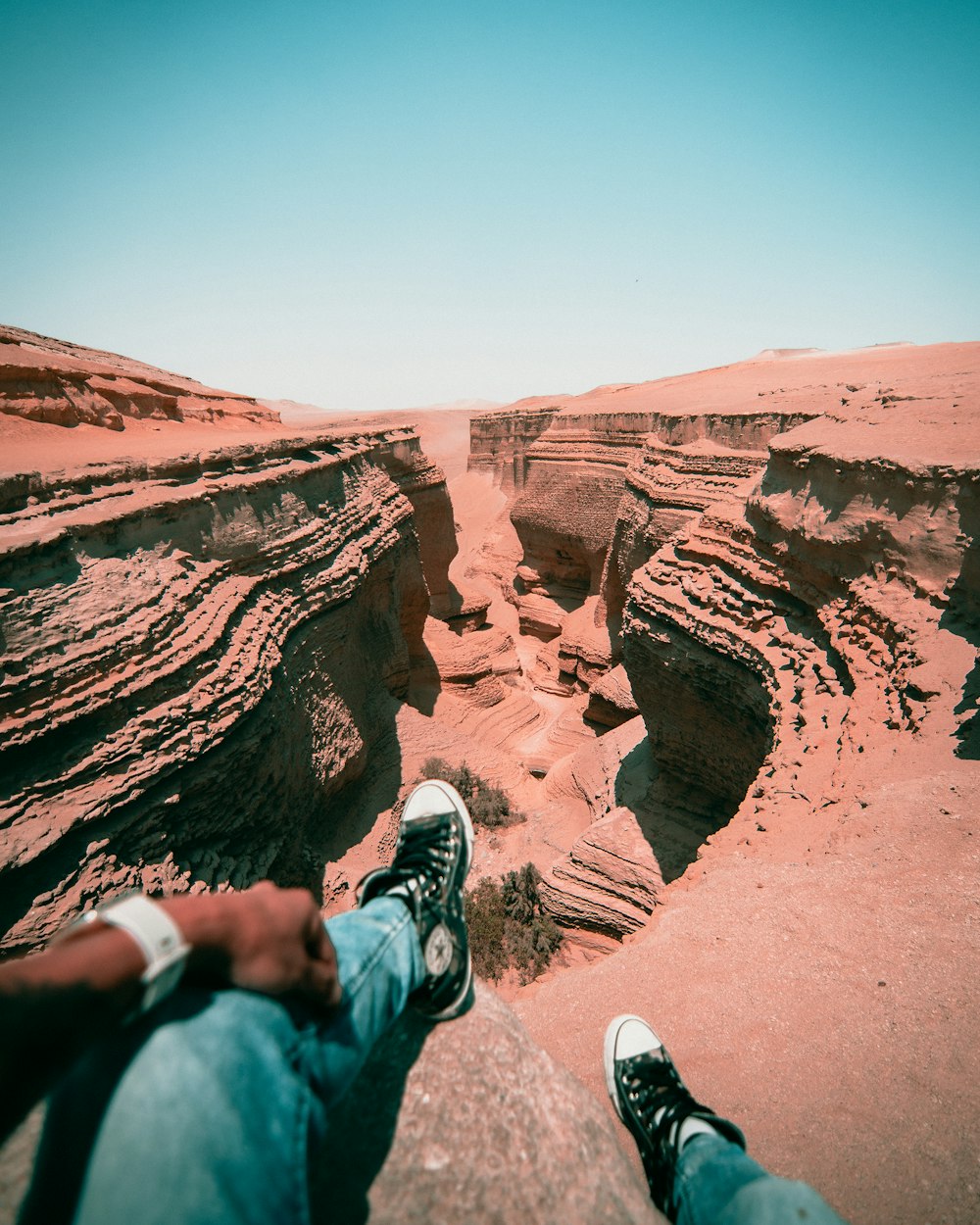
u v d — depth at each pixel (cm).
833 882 565
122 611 970
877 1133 359
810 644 1110
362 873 1547
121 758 884
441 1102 229
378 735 2161
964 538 887
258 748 1148
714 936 546
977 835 564
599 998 521
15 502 953
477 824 2078
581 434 4444
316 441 2061
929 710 777
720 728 1357
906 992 447
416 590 2816
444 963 244
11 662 809
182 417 2222
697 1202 219
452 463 10981
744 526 1402
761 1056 431
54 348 2152
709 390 4259
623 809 1511
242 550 1402
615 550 3388
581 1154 223
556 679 3825
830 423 1394
